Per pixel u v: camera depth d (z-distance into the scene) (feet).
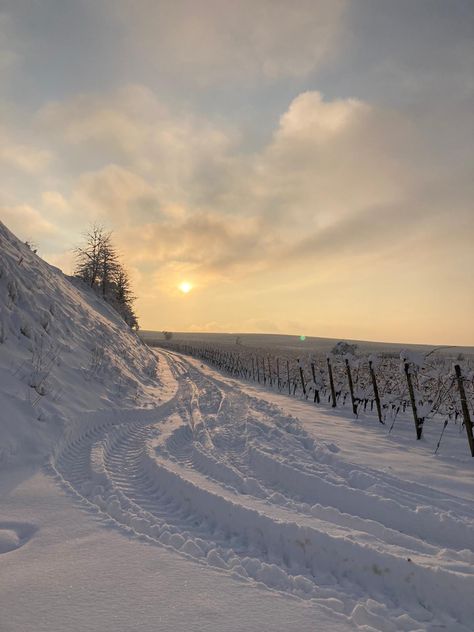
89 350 42.11
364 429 31.76
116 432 27.32
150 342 341.62
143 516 13.97
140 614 7.95
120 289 147.43
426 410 28.78
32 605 8.17
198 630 7.49
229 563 11.03
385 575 10.30
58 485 16.01
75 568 9.78
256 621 7.88
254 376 86.17
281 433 27.99
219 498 14.82
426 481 18.24
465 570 10.13
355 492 15.89
